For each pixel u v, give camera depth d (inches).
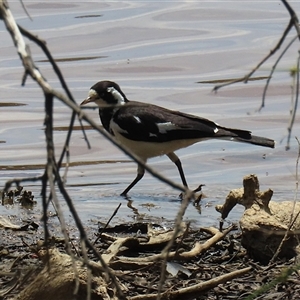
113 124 543.2
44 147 585.9
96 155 573.3
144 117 532.7
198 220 429.1
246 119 644.7
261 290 250.4
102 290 284.0
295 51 820.6
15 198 469.4
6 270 327.9
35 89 718.5
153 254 358.3
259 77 748.6
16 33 165.3
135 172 543.2
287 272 249.9
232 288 307.6
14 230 399.2
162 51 823.7
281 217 352.2
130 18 936.9
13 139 601.0
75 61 791.1
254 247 342.3
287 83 725.9
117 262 327.3
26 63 161.2
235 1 1016.2
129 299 286.7
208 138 528.7
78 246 365.4
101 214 441.7
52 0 997.8
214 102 690.8
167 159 579.5
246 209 365.7
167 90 716.7
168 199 483.8
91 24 909.8
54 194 160.6
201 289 293.9
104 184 514.9
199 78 750.5
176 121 530.0
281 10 970.7
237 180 520.1
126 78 749.3
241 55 810.8
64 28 892.0
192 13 965.8
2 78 741.9
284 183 505.0
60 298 281.9
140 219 432.5
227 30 900.0
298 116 641.0
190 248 364.2
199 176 534.3
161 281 187.5
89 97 548.7
